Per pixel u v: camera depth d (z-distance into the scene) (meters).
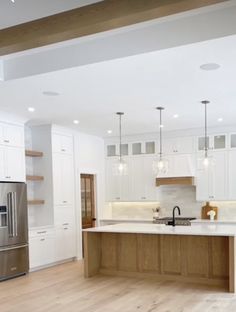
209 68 4.19
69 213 8.02
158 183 8.52
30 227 7.14
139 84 4.77
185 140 8.38
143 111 6.39
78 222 8.27
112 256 6.44
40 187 7.68
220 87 4.96
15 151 6.74
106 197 9.35
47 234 7.34
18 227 6.59
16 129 6.80
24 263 6.66
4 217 6.34
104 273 6.49
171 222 7.34
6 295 5.33
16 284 5.97
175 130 8.42
